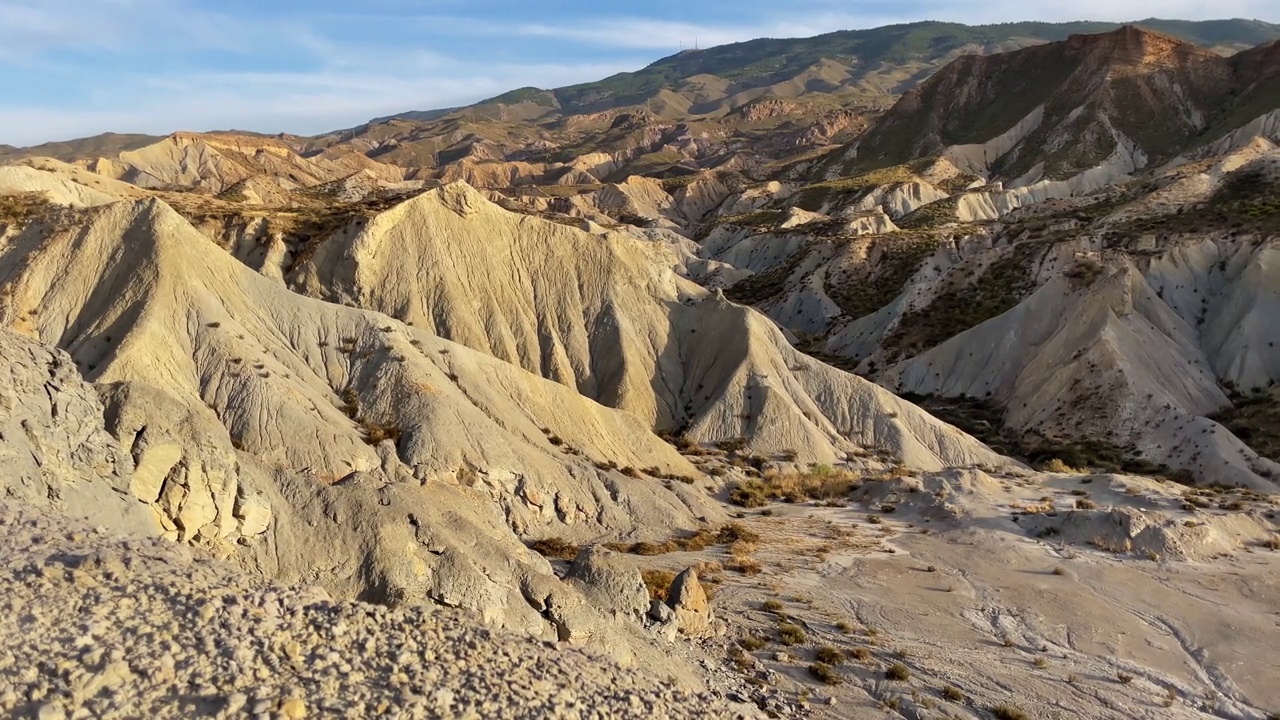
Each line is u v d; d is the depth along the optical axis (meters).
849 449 66.69
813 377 72.81
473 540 27.39
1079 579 42.59
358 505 26.12
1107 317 79.25
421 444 43.31
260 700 11.91
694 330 77.12
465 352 53.84
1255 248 87.69
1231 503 53.03
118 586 13.93
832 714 28.69
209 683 12.18
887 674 31.81
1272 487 59.47
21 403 19.97
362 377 48.47
